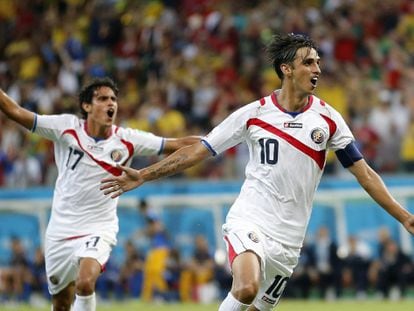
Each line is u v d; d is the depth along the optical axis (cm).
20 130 9181
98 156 3647
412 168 8569
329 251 7462
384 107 8794
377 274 7419
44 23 10925
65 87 9800
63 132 3675
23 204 7950
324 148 3058
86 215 3631
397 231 7888
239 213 3080
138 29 10381
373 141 8588
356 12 10144
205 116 9181
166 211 7931
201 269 7344
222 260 7688
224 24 10119
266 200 3052
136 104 9481
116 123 9181
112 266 7544
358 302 6856
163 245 7300
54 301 3794
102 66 10069
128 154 3688
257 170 3083
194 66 9850
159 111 9119
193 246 7906
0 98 3662
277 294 3200
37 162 8706
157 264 7256
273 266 3077
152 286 7306
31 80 10212
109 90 3678
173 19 10506
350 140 3058
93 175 3644
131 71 9981
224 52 9862
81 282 3397
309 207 3102
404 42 10056
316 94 9362
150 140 3722
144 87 9850
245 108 3103
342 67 9700
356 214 7912
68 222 3631
